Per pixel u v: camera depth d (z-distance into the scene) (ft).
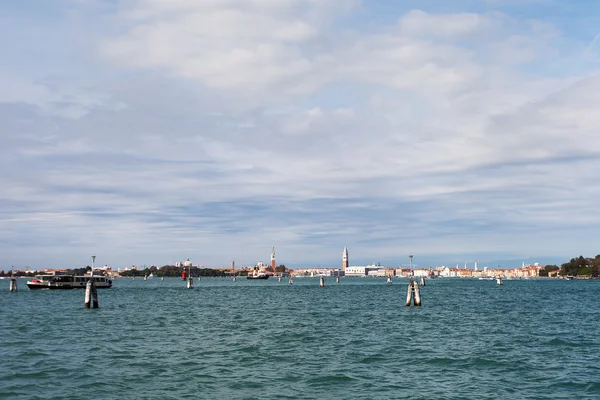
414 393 115.55
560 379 128.36
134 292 640.58
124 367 139.64
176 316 290.15
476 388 119.96
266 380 126.11
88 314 303.27
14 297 501.15
